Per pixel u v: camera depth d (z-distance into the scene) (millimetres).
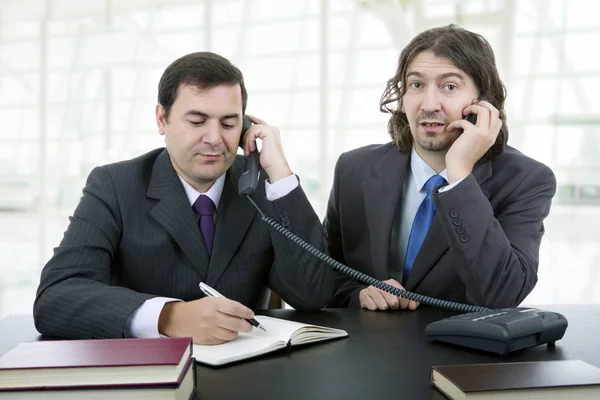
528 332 1082
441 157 1714
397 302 1477
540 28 4805
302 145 5422
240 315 1086
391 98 1822
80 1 5688
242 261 1506
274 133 1510
